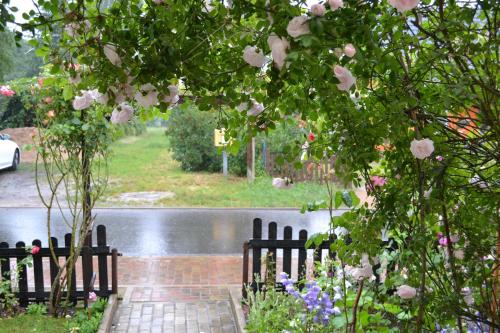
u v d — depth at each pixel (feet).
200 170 50.39
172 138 50.55
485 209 6.74
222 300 16.52
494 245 6.88
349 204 7.36
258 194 37.99
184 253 22.85
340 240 7.50
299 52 4.14
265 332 11.18
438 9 5.98
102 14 5.49
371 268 7.82
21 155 57.98
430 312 7.27
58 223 28.48
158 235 26.14
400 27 5.59
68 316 14.35
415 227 6.66
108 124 14.05
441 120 6.50
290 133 33.60
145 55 5.29
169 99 5.86
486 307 7.05
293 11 4.60
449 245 6.80
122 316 15.02
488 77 5.87
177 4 5.33
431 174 6.23
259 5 5.03
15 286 15.71
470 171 6.94
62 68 6.24
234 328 14.28
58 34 6.13
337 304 9.59
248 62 5.32
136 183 42.55
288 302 11.59
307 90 5.56
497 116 6.02
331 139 6.75
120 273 19.65
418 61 6.07
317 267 12.08
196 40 5.42
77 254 14.58
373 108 6.27
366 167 6.38
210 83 5.89
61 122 13.98
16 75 61.31
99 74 5.59
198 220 29.81
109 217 30.25
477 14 6.57
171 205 34.09
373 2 4.85
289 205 34.37
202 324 14.53
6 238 25.45
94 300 15.58
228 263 21.22
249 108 6.50
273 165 45.55
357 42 4.74
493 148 6.40
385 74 6.15
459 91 5.32
